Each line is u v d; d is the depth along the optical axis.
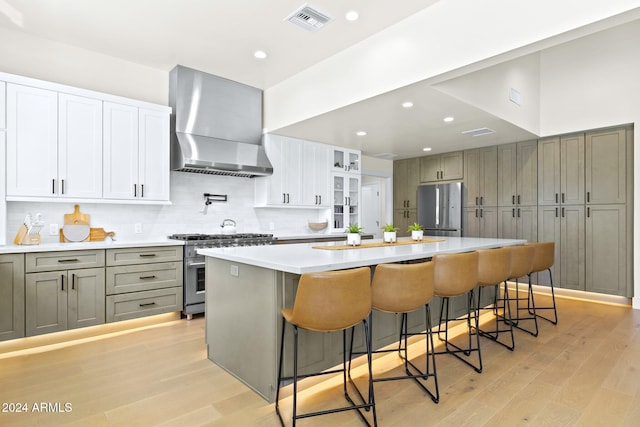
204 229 4.57
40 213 3.44
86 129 3.43
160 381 2.34
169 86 4.24
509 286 5.41
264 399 2.12
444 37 2.71
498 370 2.51
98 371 2.49
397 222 6.98
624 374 2.44
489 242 3.58
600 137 4.56
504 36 2.40
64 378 2.38
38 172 3.17
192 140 4.09
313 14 2.95
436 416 1.94
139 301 3.51
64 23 3.16
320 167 5.45
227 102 4.43
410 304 2.06
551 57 4.92
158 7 2.89
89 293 3.22
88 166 3.44
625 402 2.07
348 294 1.75
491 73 3.85
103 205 3.81
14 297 2.85
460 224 5.88
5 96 3.03
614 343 3.05
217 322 2.60
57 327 3.04
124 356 2.76
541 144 5.05
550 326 3.53
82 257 3.19
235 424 1.86
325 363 2.26
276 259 2.13
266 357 2.10
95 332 3.30
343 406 2.04
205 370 2.51
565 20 2.16
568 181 4.80
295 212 5.57
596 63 4.56
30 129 3.14
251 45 3.51
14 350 2.88
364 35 3.28
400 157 6.72
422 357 2.75
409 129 4.54
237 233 4.82
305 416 1.76
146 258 3.56
